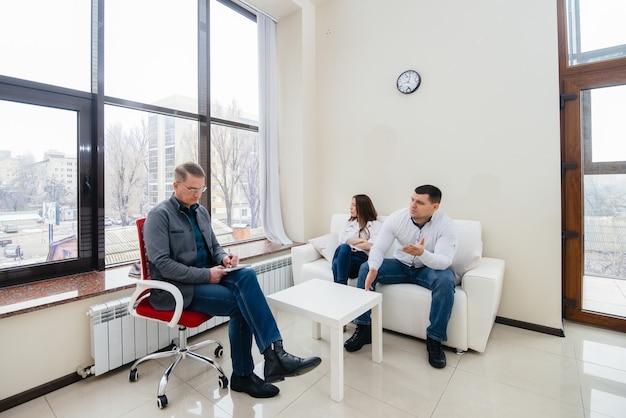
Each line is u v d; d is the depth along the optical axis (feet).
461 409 4.84
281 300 5.80
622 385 5.38
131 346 6.01
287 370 4.68
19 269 6.04
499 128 7.89
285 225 11.28
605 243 7.41
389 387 5.41
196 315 5.24
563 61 7.50
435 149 8.84
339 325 4.93
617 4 7.13
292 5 10.22
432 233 6.95
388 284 7.33
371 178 10.09
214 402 5.04
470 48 8.23
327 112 11.02
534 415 4.69
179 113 8.65
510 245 7.86
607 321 7.38
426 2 8.87
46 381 5.28
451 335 6.47
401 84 9.30
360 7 10.16
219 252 6.29
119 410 4.87
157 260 5.11
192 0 8.96
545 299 7.48
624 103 7.06
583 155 7.51
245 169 10.54
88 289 5.84
